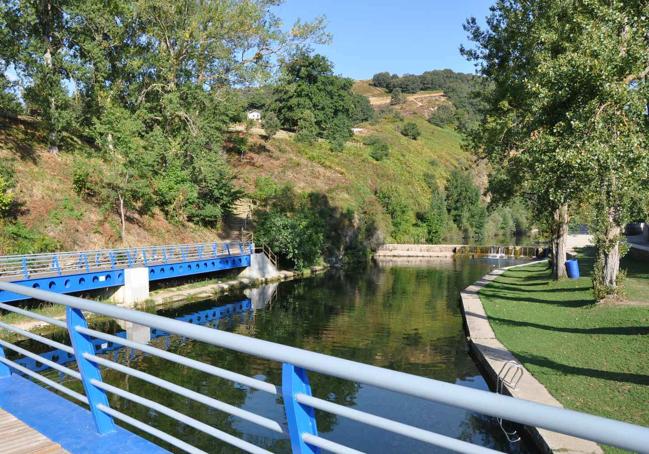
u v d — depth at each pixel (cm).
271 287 2880
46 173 2544
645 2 1177
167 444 878
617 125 1055
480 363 1285
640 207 1329
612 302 1577
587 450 702
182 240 3000
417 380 159
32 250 2025
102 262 2223
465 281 3180
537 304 1850
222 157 3581
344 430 966
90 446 304
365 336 1755
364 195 4959
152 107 3328
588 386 923
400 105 11562
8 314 1702
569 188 1151
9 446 304
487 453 148
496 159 1955
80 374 324
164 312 2131
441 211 5772
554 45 1523
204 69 3519
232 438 238
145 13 3095
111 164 2478
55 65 2725
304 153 5297
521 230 7106
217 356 1465
